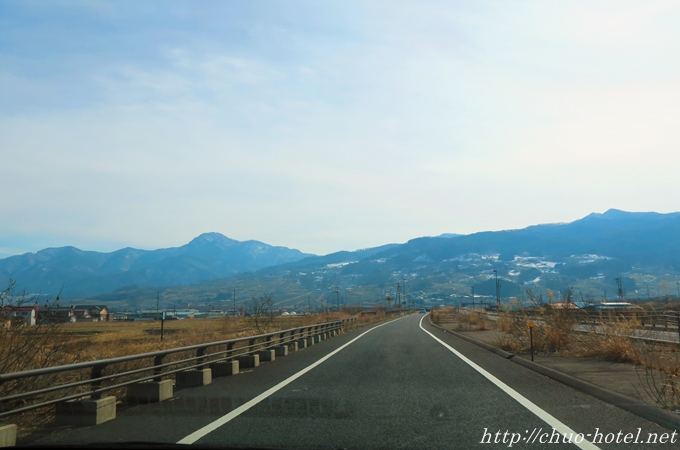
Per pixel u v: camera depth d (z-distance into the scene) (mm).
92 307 132125
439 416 9195
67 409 9000
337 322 41219
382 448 7191
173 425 8680
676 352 16031
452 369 16094
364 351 23469
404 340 31047
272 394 11742
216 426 8555
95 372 9523
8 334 10781
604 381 12070
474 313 66125
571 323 20656
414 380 13719
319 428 8359
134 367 15047
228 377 15055
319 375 15078
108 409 9203
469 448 7195
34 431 8391
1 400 7406
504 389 12078
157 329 64688
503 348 22062
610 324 18344
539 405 10125
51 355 11570
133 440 7676
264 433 8039
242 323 52406
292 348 24859
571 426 8391
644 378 12398
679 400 9344
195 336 32906
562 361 16406
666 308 28734
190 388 12875
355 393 11742
